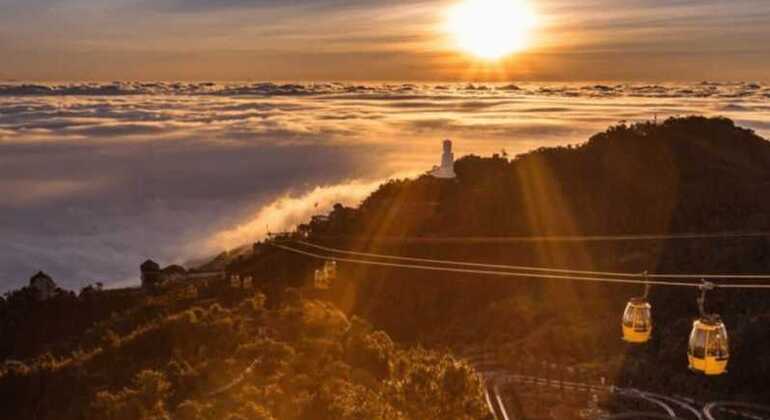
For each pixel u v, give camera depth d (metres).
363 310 70.88
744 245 71.19
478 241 79.56
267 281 79.25
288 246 87.75
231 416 32.19
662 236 72.38
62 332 89.38
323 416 32.75
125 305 94.69
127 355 49.94
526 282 72.88
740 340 55.69
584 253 76.62
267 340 43.66
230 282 77.88
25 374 47.69
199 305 70.06
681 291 65.88
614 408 49.00
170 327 51.41
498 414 47.69
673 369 54.66
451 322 68.88
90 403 41.19
